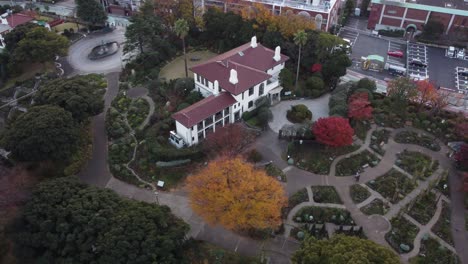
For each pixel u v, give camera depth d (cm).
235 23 9962
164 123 7562
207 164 6869
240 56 8412
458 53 10981
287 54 9425
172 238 4959
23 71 9962
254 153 6988
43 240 4988
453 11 11375
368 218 6069
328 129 6638
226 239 5706
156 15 10475
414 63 10506
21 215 5156
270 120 7850
